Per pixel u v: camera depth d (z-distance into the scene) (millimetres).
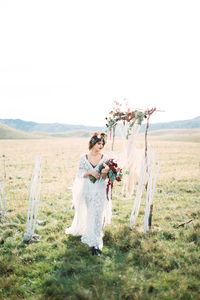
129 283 3697
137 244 5000
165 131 154500
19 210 7004
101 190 5012
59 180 11664
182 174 12812
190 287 3656
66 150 30234
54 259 4457
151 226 5918
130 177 6141
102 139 5043
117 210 7348
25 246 4941
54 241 5176
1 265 4160
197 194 8992
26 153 25672
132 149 5953
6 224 5980
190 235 5285
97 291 3492
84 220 5371
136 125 5875
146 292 3447
